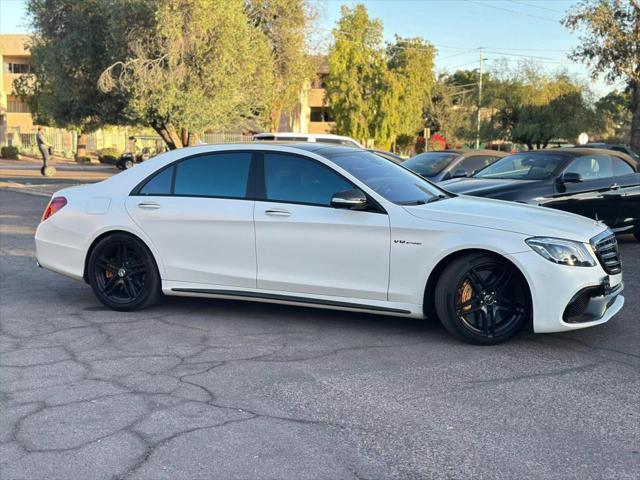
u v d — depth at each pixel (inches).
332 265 224.1
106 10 774.5
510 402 167.6
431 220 213.8
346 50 1662.2
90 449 142.9
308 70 1017.5
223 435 149.3
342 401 168.4
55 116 899.4
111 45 791.7
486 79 1990.7
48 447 144.0
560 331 208.4
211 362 198.1
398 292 217.5
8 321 243.0
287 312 253.1
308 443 145.4
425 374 187.3
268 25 930.7
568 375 186.4
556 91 1846.7
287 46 935.7
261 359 200.7
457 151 559.8
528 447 143.3
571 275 202.5
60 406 165.8
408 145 1888.5
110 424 155.3
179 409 163.8
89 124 928.3
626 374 187.3
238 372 189.5
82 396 172.2
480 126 1980.8
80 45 813.9
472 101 2267.5
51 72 840.3
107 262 254.8
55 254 261.0
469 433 150.0
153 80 746.8
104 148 1911.9
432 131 2383.1
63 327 235.3
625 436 148.6
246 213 233.9
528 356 202.4
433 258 211.8
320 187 229.5
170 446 144.2
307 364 195.9
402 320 241.6
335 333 226.4
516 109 1892.2
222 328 233.1
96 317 248.2
